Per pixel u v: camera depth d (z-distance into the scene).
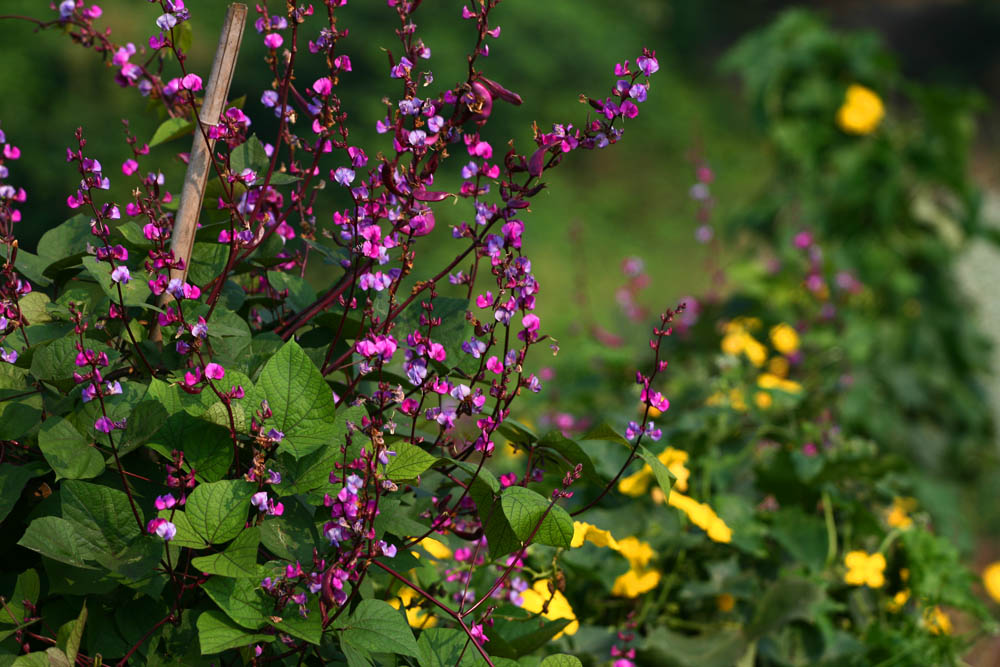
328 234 2.87
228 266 2.84
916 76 24.11
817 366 5.14
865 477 3.51
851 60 5.96
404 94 2.81
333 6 2.80
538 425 4.39
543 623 3.03
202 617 2.70
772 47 6.12
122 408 2.79
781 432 3.58
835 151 5.92
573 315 7.54
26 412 2.78
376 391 2.87
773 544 3.45
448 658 2.80
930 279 5.97
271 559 2.81
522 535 2.79
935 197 6.14
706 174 5.54
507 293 2.82
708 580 3.37
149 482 2.80
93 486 2.74
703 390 4.01
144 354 2.84
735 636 3.26
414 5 2.79
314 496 2.77
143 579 2.73
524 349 2.80
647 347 4.97
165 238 2.84
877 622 3.42
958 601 3.45
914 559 3.46
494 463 3.59
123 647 2.76
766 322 4.87
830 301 5.51
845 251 5.76
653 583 3.26
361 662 2.71
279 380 2.76
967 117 5.95
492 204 2.82
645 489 3.33
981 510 5.69
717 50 22.72
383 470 2.76
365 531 2.72
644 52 2.77
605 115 2.78
